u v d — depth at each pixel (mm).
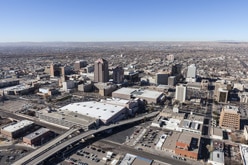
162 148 193375
